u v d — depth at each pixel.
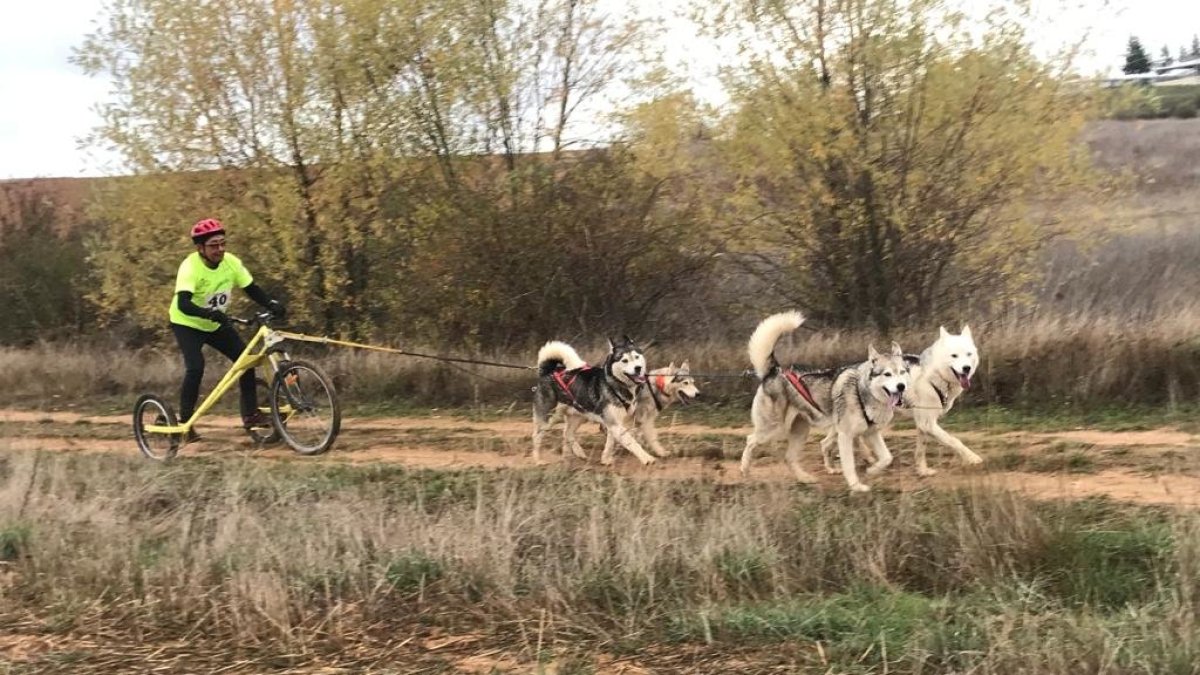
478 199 14.59
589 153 14.88
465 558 5.98
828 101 13.16
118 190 15.16
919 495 6.96
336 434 9.70
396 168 14.94
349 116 15.02
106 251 15.98
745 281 14.90
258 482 8.12
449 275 14.54
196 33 14.49
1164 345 10.20
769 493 7.00
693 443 9.72
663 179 14.58
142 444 10.15
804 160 13.64
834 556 6.02
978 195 13.41
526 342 14.52
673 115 14.36
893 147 13.54
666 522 6.30
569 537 6.45
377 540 6.36
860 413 7.77
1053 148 13.02
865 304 14.05
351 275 15.39
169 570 6.09
